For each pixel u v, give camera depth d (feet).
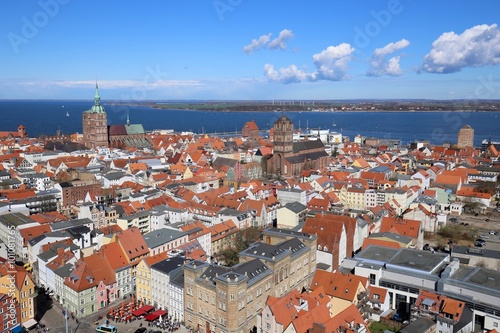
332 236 596.29
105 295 528.22
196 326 477.77
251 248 535.60
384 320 479.82
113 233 638.53
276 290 506.48
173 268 518.37
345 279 502.79
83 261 526.16
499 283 471.62
